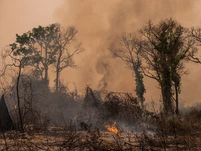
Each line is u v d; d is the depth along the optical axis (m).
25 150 10.46
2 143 11.85
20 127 17.09
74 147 10.77
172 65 39.19
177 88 38.19
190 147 11.41
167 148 11.24
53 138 13.15
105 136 14.52
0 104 17.34
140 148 10.78
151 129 15.30
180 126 15.09
